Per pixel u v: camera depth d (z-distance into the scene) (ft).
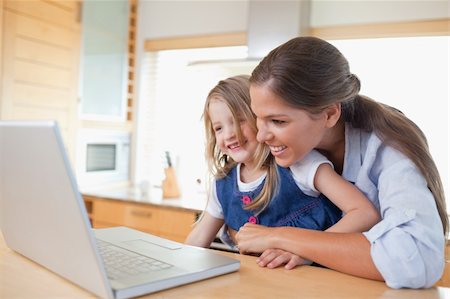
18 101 7.70
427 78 7.91
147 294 2.09
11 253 2.79
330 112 2.79
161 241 2.91
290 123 2.63
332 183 3.10
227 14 9.64
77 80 8.85
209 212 3.91
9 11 7.43
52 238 2.18
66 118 8.66
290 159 2.80
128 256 2.50
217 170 3.80
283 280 2.39
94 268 1.96
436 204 2.83
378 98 8.30
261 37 8.48
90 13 9.18
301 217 3.40
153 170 10.71
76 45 8.78
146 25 10.61
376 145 3.01
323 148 3.38
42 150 1.91
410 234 2.40
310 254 2.64
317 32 8.77
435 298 2.21
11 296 2.04
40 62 8.05
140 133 10.76
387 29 8.17
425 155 2.89
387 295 2.21
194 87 10.15
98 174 9.65
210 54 10.00
